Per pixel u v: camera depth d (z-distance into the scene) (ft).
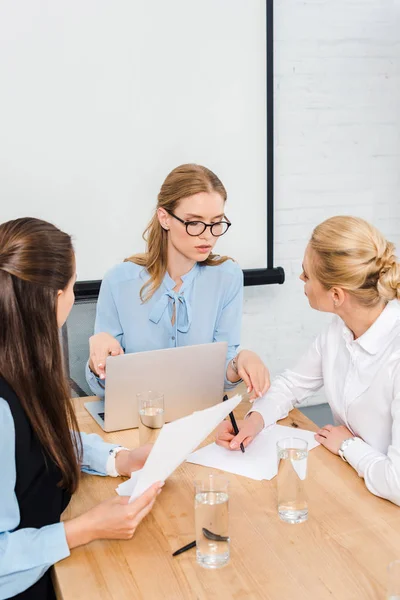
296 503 4.16
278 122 9.89
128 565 3.79
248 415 5.50
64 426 4.10
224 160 9.41
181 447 4.05
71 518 4.30
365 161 10.48
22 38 8.24
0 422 3.80
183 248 6.28
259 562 3.78
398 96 10.43
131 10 8.57
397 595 3.20
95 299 8.98
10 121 8.41
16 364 3.85
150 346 6.73
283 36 9.62
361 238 4.81
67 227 8.89
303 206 10.30
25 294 3.80
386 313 5.05
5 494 3.88
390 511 4.27
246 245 9.80
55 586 3.85
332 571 3.69
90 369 6.00
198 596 3.52
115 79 8.70
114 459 4.80
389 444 5.10
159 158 9.09
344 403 5.31
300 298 10.62
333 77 10.02
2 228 3.92
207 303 6.75
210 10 8.90
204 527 3.73
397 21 10.16
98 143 8.79
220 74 9.13
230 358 6.84
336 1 9.78
